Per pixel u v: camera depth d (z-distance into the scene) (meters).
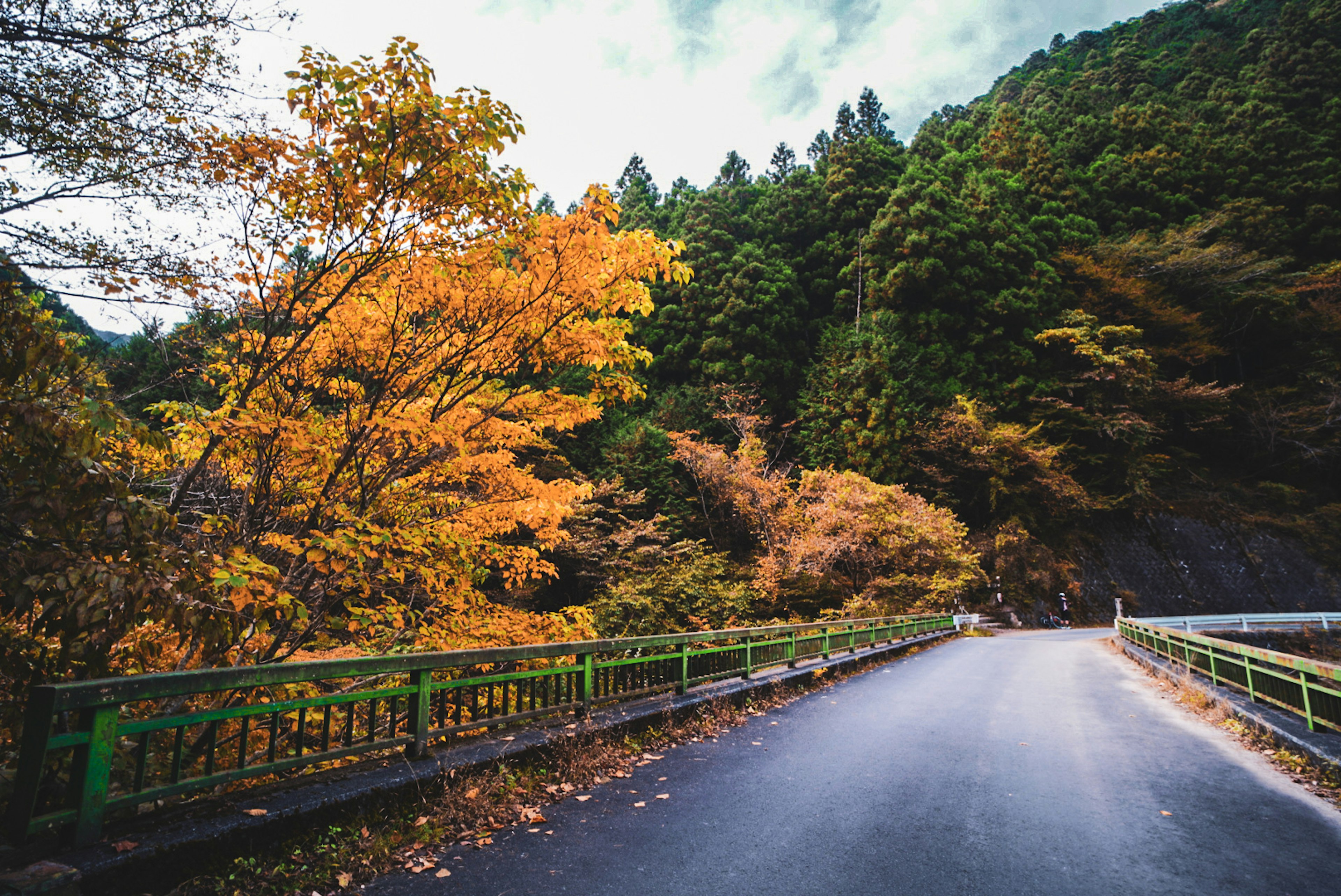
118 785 3.47
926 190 47.72
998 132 60.22
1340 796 4.80
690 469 34.59
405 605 5.91
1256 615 28.53
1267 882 3.41
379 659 4.14
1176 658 11.55
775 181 76.94
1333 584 37.75
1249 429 46.41
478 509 6.24
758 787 5.05
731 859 3.66
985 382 43.28
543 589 26.86
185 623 3.38
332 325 5.51
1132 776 5.39
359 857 3.46
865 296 50.19
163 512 3.46
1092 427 40.75
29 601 2.99
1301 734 5.87
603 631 21.34
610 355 6.12
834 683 11.41
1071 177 55.84
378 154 4.59
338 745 4.62
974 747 6.46
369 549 4.71
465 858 3.61
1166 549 40.38
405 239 5.04
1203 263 46.97
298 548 4.49
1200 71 73.94
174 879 2.90
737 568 30.33
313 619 5.49
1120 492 41.62
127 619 3.17
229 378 5.38
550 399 6.23
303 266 4.99
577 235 5.29
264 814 3.31
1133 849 3.84
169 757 4.41
